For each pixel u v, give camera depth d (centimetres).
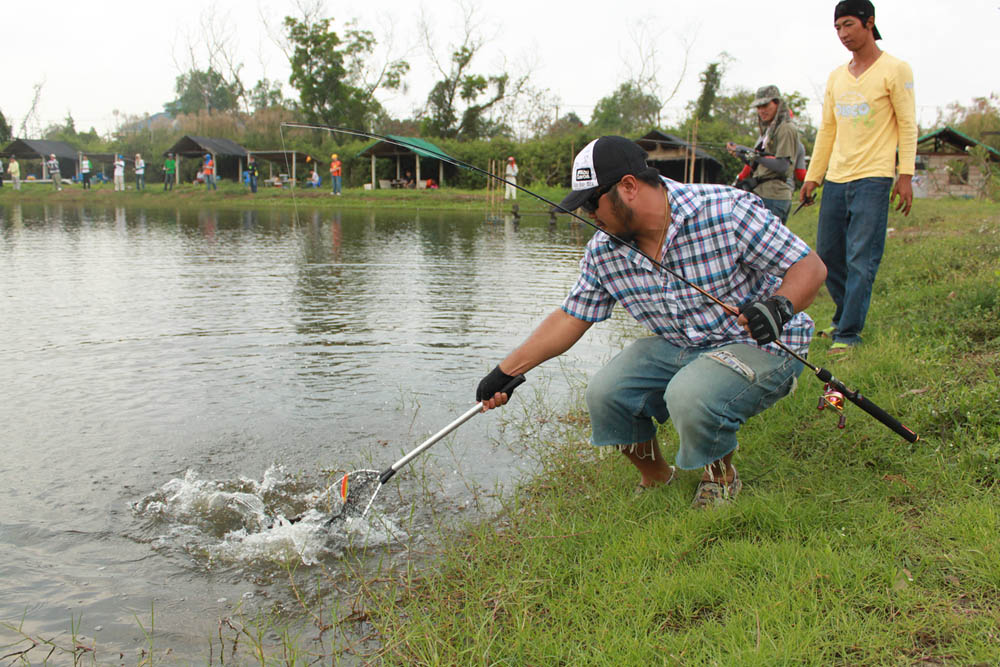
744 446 387
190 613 292
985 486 320
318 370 579
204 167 4044
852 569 268
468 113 5475
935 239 913
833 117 548
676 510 330
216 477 400
